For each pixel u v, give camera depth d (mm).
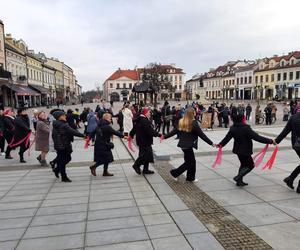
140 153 7422
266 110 22438
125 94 84312
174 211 5000
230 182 6609
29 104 48625
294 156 9219
